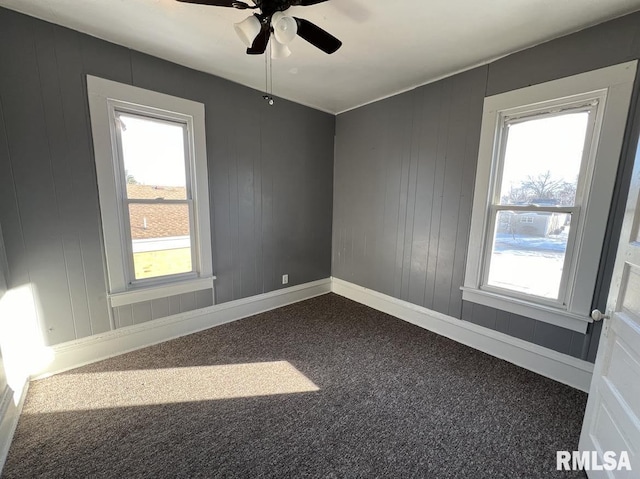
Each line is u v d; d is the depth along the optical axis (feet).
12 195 5.93
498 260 7.68
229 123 8.99
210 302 9.29
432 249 9.00
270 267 10.78
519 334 7.28
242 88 9.15
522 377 6.77
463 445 4.85
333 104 10.92
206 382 6.50
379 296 10.91
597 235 5.90
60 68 6.20
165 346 8.08
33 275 6.30
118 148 7.26
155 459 4.53
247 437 4.99
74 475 4.25
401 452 4.71
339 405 5.79
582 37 5.87
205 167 8.59
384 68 7.88
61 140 6.36
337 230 12.47
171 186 8.23
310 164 11.44
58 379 6.51
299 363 7.30
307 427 5.22
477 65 7.52
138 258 7.85
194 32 6.36
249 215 9.89
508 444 4.87
